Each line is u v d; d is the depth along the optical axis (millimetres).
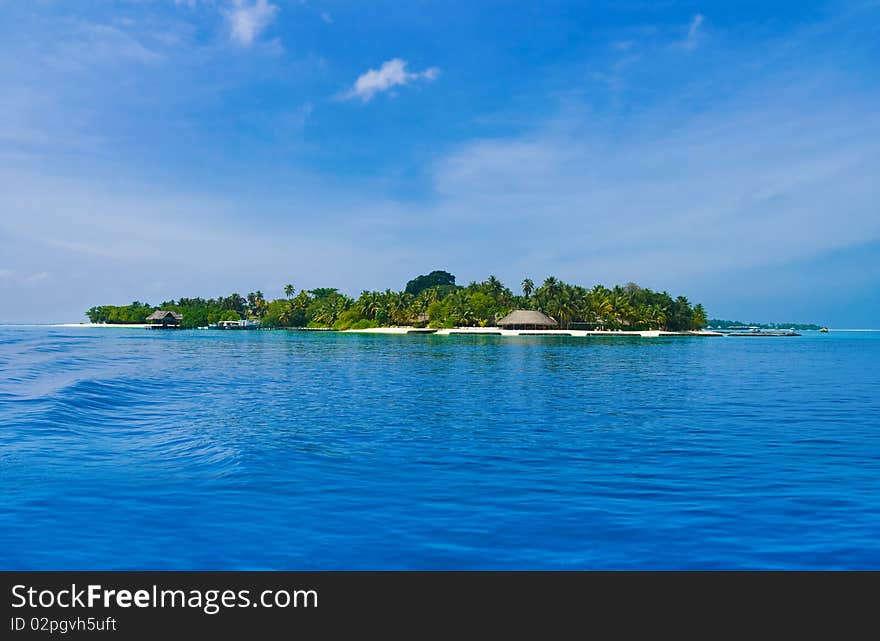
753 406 26797
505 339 143000
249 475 13016
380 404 26625
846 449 16891
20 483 11867
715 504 11383
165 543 9039
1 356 52688
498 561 8664
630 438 18453
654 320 194875
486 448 16703
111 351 73312
